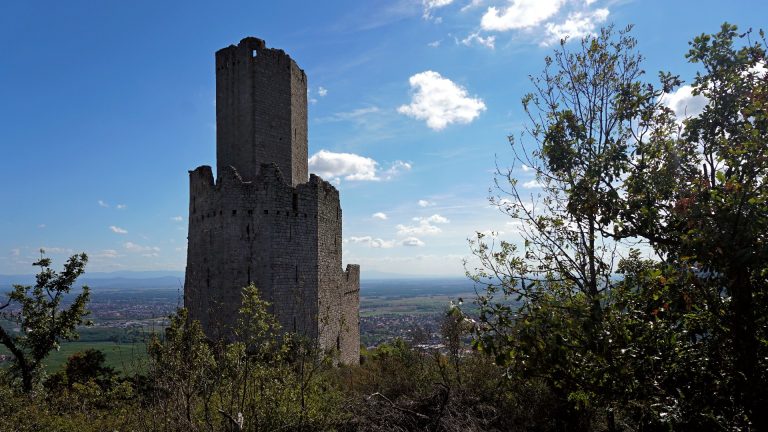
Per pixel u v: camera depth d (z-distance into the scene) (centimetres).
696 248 775
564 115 1031
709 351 838
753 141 811
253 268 3359
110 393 1664
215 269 3431
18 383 2694
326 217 3881
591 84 1101
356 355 4878
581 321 820
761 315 784
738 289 772
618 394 857
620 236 962
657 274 817
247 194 3406
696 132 988
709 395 799
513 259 1088
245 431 1208
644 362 830
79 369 3353
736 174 829
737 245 734
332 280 4016
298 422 1292
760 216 722
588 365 892
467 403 1611
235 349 1305
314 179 3688
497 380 1622
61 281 3030
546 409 1453
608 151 979
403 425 1463
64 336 3053
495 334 890
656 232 927
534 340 802
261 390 1287
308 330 3475
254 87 3681
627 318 884
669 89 1009
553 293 1045
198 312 3497
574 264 1071
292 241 3484
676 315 843
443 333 1948
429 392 1691
